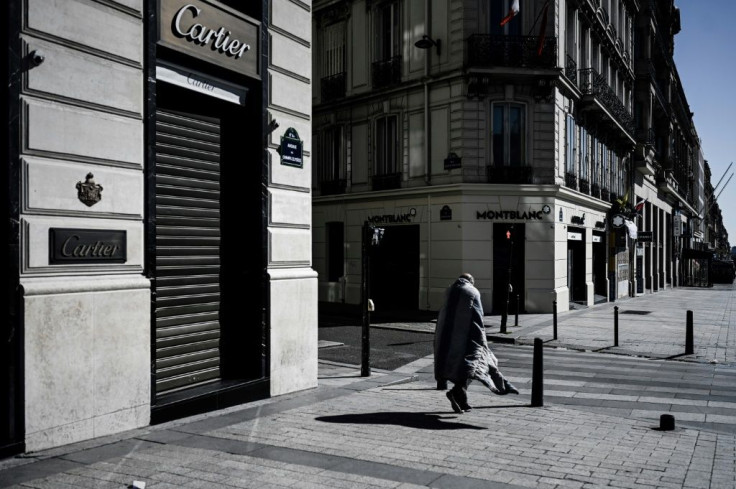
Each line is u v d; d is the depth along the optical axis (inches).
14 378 205.5
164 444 228.4
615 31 1229.7
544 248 839.1
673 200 2148.1
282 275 328.8
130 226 250.2
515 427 264.5
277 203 330.0
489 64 809.5
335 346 540.1
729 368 454.0
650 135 1493.6
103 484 183.9
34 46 213.0
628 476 200.2
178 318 288.8
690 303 1152.8
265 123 322.3
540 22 845.8
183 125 295.1
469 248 821.2
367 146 959.0
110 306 237.3
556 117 857.5
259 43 319.3
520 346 573.6
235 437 240.2
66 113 223.9
